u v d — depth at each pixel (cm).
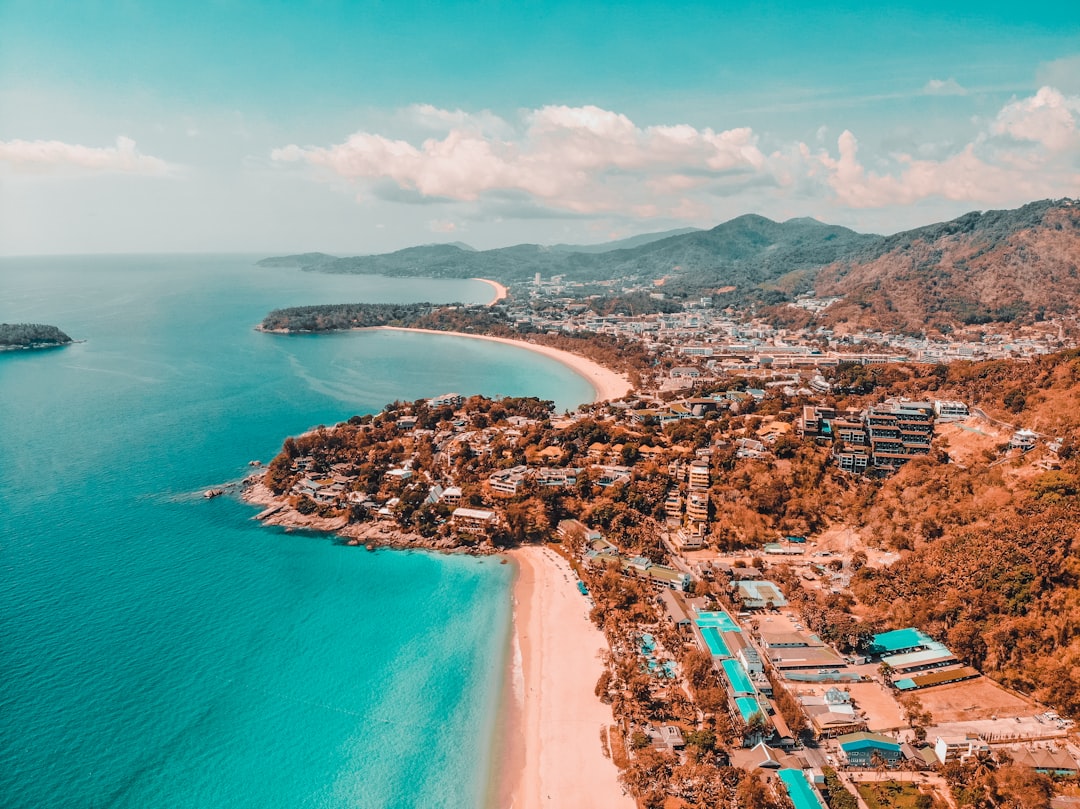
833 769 13038
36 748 13612
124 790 12756
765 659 16425
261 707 15262
